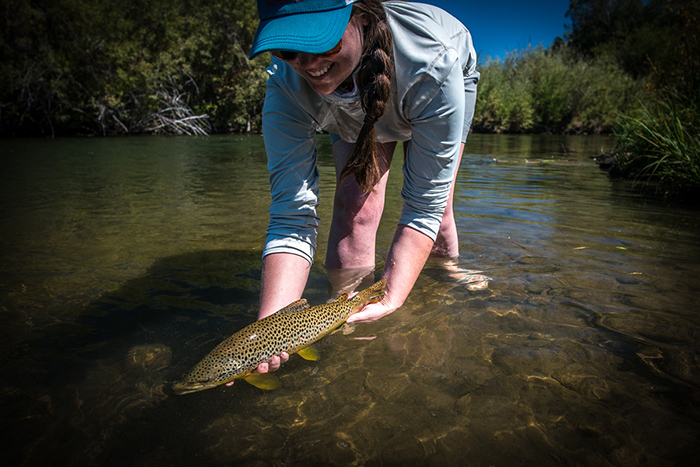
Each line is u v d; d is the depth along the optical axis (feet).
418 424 5.01
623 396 5.42
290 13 5.43
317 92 6.75
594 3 140.56
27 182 21.36
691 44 24.63
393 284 7.35
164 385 5.67
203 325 7.16
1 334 6.81
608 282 8.91
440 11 7.85
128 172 25.43
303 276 7.07
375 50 5.97
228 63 76.02
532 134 83.41
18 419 5.00
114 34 65.46
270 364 5.74
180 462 4.45
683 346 6.50
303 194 7.16
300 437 4.82
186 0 75.92
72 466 4.36
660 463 4.38
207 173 25.22
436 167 7.04
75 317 7.40
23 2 57.67
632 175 23.68
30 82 60.39
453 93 6.52
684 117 21.61
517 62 95.14
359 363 6.25
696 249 10.96
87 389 5.57
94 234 12.26
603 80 88.22
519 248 11.16
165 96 70.95
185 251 10.89
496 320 7.41
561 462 4.43
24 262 9.95
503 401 5.37
